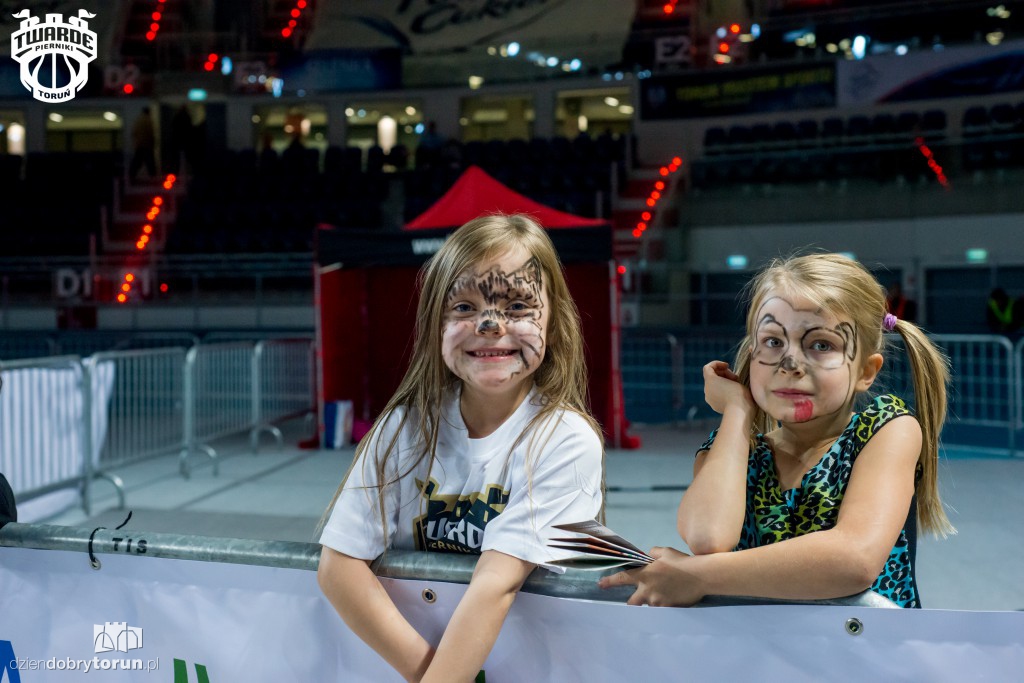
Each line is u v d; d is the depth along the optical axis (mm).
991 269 13617
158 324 14914
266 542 1422
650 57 17688
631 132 17766
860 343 1290
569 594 1233
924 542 4348
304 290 14984
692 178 16188
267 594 1406
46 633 1556
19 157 18906
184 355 6312
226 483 6012
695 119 17188
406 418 1347
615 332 7355
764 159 15398
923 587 3633
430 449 1325
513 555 1202
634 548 1201
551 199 15992
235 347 6980
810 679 1133
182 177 18094
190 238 16062
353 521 1294
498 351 1252
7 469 4230
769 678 1146
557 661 1251
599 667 1224
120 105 19406
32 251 16422
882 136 15078
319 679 1381
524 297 1263
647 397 11109
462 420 1347
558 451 1256
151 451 5801
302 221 16422
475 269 1264
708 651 1167
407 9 19141
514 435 1296
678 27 17656
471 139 23031
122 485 5461
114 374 5465
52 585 1552
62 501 4824
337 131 19359
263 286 15102
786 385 1266
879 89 15656
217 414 6688
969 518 4820
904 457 1232
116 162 18766
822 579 1089
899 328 1384
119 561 1501
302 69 18922
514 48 18422
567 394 1331
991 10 15086
